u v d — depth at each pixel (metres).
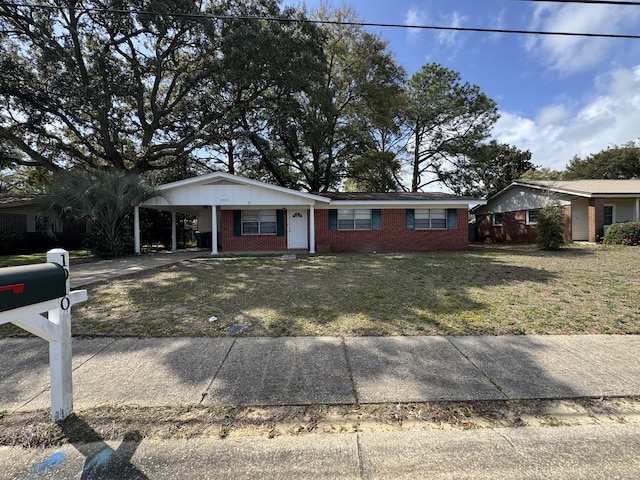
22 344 4.12
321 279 8.04
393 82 22.86
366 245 16.39
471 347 3.98
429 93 25.42
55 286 2.51
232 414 2.70
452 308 5.54
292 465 2.16
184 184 14.09
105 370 3.43
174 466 2.15
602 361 3.60
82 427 2.53
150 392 3.00
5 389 3.08
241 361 3.63
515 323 4.81
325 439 2.41
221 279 8.09
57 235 18.48
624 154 34.41
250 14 16.22
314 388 3.07
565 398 2.90
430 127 26.98
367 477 2.06
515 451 2.27
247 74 15.84
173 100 20.64
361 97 23.36
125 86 15.14
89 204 12.39
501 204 23.16
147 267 10.19
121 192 12.93
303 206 15.56
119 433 2.46
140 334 4.45
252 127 21.80
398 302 5.91
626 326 4.68
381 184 26.06
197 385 3.13
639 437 2.41
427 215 16.52
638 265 9.74
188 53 18.42
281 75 17.33
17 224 17.06
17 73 15.14
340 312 5.36
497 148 26.72
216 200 14.35
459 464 2.16
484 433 2.46
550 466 2.14
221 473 2.10
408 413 2.70
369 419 2.63
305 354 3.81
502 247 17.52
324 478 2.05
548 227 14.46
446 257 12.53
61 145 17.33
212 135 18.86
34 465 2.16
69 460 2.21
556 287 6.99
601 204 16.39
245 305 5.80
